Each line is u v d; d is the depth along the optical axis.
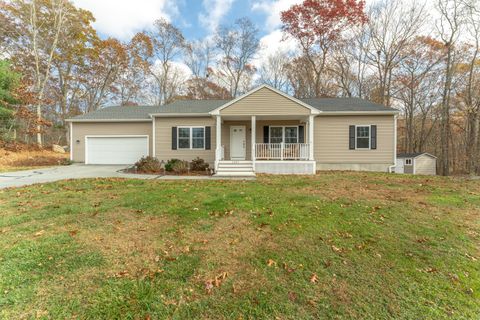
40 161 14.37
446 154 18.31
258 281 2.62
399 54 20.84
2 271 2.63
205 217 4.43
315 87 23.73
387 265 2.99
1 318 2.03
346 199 5.83
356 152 12.89
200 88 30.17
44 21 21.00
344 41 22.30
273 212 4.75
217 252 3.19
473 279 2.78
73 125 14.93
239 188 7.08
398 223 4.31
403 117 24.88
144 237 3.56
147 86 29.58
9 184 7.38
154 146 13.48
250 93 11.25
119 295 2.32
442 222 4.41
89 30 23.91
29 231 3.69
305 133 13.22
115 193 6.18
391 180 9.09
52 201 5.36
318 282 2.63
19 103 16.80
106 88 27.67
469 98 15.86
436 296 2.48
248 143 13.52
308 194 6.32
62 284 2.46
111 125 14.86
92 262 2.86
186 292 2.41
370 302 2.36
